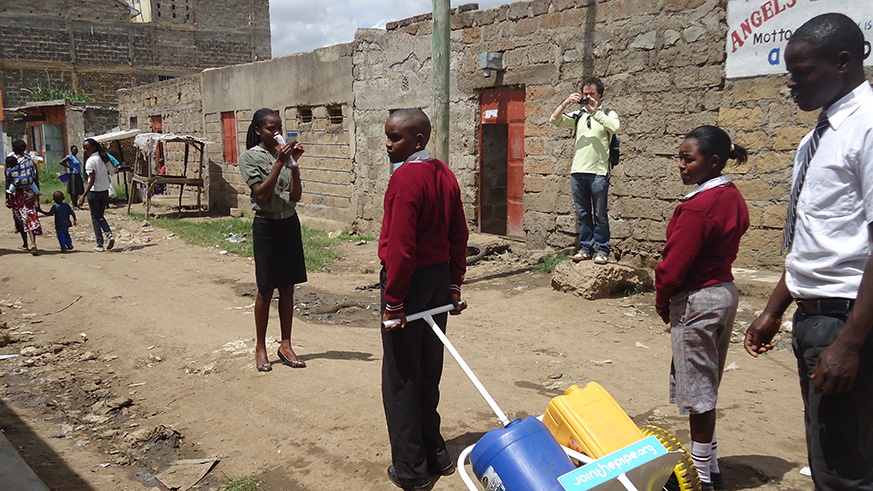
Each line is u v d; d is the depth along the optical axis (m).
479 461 2.69
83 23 38.72
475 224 11.34
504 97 10.69
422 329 3.39
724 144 3.00
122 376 5.74
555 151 9.74
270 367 5.31
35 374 5.84
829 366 2.16
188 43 41.75
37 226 11.30
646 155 8.66
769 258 7.66
